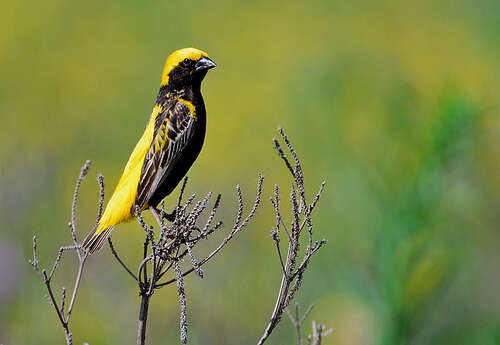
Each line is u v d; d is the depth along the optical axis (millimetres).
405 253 11117
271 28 24844
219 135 20578
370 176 11984
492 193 14461
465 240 12477
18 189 16641
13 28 22516
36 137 19703
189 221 7285
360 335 11891
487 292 14000
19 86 21484
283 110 20000
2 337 13891
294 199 7008
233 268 14336
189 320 13836
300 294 13508
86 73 22328
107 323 14102
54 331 13984
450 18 25469
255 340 13805
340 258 12547
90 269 15023
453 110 11742
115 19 23641
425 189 11445
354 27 25328
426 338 12555
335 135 15828
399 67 21141
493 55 24016
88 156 19406
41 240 15625
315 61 21047
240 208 7125
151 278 7211
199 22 24516
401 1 25969
